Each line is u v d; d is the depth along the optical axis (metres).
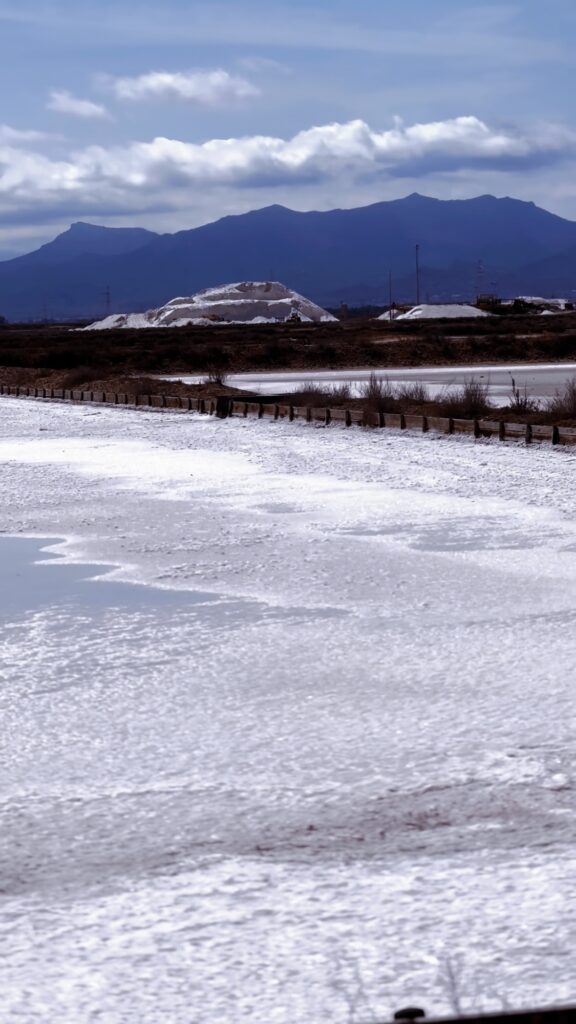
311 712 11.71
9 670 13.85
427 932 6.88
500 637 14.52
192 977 6.46
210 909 7.35
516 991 6.11
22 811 9.28
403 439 39.12
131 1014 6.08
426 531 22.44
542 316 171.88
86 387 72.44
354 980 6.34
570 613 15.63
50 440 45.28
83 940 6.98
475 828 8.53
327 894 7.50
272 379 84.44
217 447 39.97
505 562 19.20
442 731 10.91
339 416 44.94
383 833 8.53
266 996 6.21
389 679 12.83
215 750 10.64
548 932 6.79
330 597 17.23
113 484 31.52
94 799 9.50
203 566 19.92
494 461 32.22
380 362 101.69
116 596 17.86
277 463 34.62
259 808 9.15
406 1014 4.71
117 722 11.65
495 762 9.97
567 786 9.30
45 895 7.68
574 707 11.49
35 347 123.69
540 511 24.06
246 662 13.82
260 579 18.73
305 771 9.97
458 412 44.69
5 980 6.50
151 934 7.03
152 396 59.34
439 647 14.15
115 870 8.06
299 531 23.02
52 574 19.77
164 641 15.02
